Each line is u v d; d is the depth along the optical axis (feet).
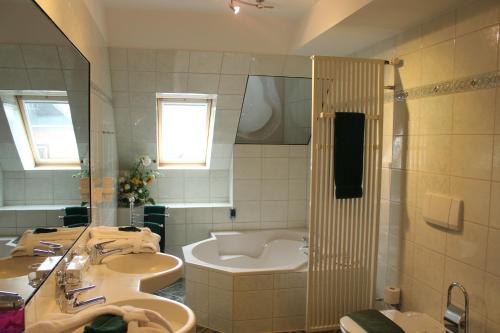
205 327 10.54
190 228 14.30
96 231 8.19
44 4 5.20
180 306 5.69
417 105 8.74
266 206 14.83
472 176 7.18
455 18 7.63
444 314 7.22
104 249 7.72
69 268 5.82
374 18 8.39
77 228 6.70
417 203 8.72
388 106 9.80
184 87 12.48
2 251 3.81
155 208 13.55
